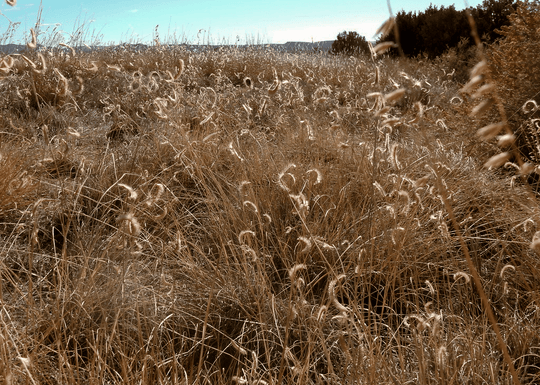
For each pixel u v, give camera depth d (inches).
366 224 104.2
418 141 154.6
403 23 529.0
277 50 445.7
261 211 111.8
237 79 335.0
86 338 71.9
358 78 284.0
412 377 68.4
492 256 102.7
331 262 98.3
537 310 80.0
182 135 129.3
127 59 340.2
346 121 187.9
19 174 114.5
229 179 131.4
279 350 77.7
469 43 442.0
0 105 194.4
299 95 179.8
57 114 192.1
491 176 138.2
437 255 99.2
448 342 72.6
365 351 65.7
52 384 64.5
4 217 108.1
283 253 98.9
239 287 88.5
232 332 79.7
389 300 92.7
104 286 83.3
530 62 154.4
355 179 124.8
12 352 64.2
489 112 156.1
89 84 259.1
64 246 80.6
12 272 87.1
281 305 85.7
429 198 117.0
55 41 255.0
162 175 130.8
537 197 119.4
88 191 122.3
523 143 147.1
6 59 69.4
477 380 64.0
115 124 182.9
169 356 74.7
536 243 36.5
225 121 176.2
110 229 109.6
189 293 87.2
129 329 77.7
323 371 74.0
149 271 89.8
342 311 52.9
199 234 111.2
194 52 399.9
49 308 80.7
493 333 78.5
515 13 177.5
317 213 106.7
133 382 63.4
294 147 153.2
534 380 71.3
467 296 84.7
